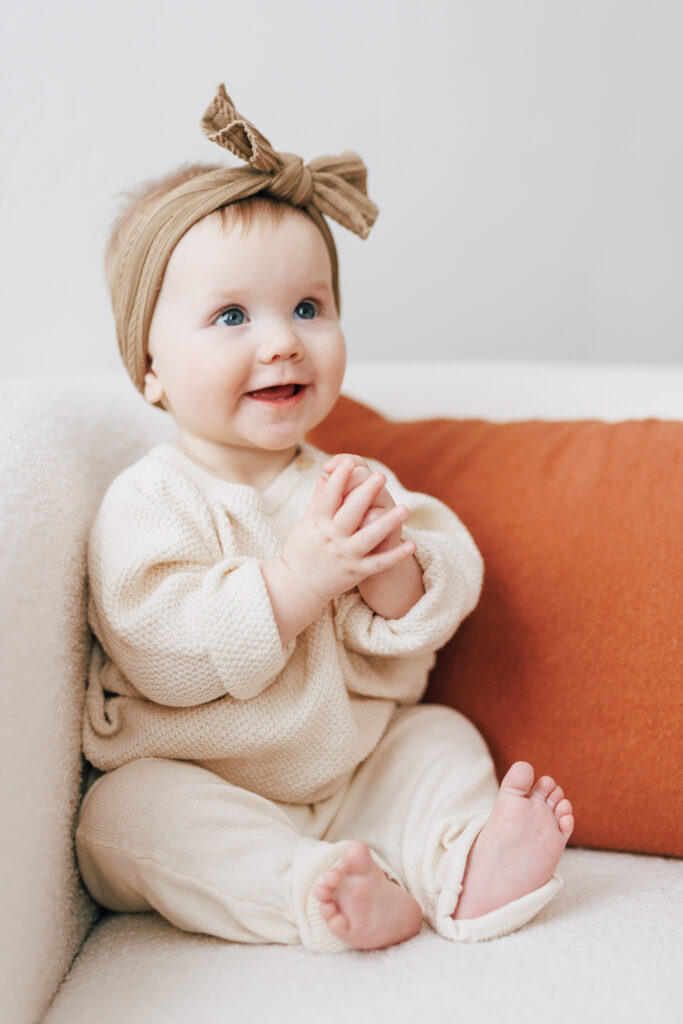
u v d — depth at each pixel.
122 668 0.81
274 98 1.31
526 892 0.71
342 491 0.74
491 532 0.96
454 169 1.37
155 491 0.84
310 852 0.73
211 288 0.83
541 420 1.08
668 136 1.37
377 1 1.29
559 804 0.73
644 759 0.86
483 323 1.43
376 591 0.83
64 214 1.31
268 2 1.27
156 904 0.75
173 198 0.85
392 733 0.89
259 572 0.77
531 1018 0.59
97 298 1.34
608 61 1.35
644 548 0.90
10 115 1.28
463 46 1.33
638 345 1.46
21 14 1.25
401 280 1.41
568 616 0.90
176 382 0.86
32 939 0.63
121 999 0.64
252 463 0.91
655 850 0.87
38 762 0.66
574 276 1.42
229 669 0.76
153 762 0.81
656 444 0.96
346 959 0.68
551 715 0.90
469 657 0.94
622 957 0.65
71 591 0.79
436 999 0.61
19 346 1.36
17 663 0.63
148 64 1.27
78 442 0.96
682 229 1.41
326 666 0.83
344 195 0.92
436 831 0.77
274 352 0.82
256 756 0.82
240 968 0.67
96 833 0.77
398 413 1.23
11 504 0.70
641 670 0.87
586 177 1.39
